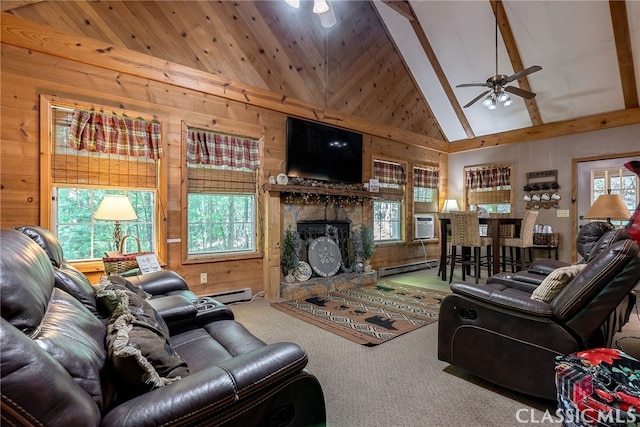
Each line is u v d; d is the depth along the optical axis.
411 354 2.53
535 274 3.35
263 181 4.29
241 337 1.75
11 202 2.80
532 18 4.55
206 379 0.97
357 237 5.12
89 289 1.62
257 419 1.03
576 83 5.02
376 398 1.93
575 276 1.80
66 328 1.00
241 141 4.15
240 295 4.05
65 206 3.11
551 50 4.78
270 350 1.15
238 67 4.11
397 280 5.38
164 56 3.56
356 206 5.32
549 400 1.88
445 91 6.15
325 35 5.01
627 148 4.98
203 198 3.97
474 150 6.78
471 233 4.89
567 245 5.53
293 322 3.26
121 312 1.29
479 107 6.15
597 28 4.31
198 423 0.90
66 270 1.63
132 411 0.84
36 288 1.02
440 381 2.12
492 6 4.66
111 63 3.24
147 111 3.45
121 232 3.27
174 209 3.63
